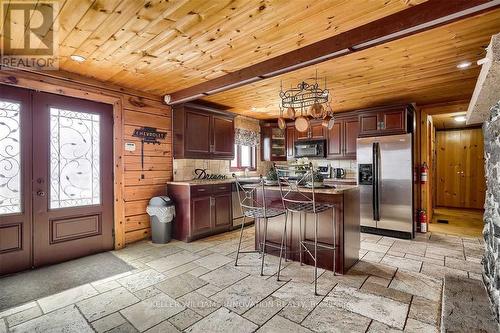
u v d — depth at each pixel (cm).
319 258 287
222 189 436
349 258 283
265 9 184
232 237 411
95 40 230
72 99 321
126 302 218
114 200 355
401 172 404
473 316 168
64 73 308
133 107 377
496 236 177
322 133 527
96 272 278
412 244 373
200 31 215
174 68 298
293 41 234
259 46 243
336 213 273
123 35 221
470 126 644
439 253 334
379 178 421
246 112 532
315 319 193
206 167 485
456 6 167
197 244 374
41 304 215
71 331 181
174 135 425
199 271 279
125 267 291
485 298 189
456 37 223
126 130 369
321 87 356
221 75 321
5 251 273
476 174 643
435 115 505
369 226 433
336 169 534
